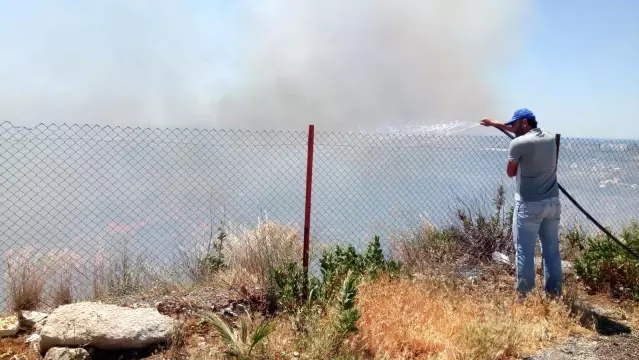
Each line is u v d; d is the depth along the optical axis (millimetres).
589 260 5840
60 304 4734
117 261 5578
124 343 3602
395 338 3805
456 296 4867
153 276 5434
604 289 5566
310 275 4984
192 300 4652
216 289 5043
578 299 5039
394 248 6801
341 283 4461
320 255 5844
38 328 4012
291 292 4344
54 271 5156
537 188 4848
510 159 4906
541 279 5695
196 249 6059
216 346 3730
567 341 4152
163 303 4547
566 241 7148
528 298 4773
